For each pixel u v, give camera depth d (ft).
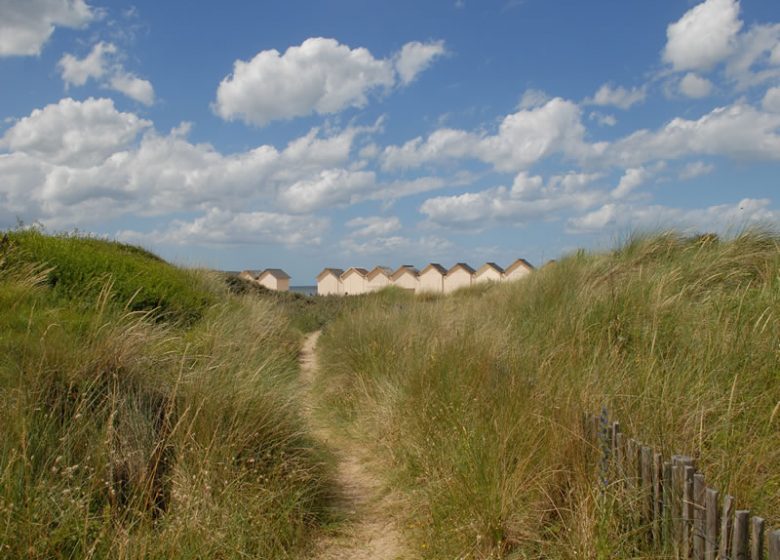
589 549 9.87
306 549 12.90
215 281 47.39
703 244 25.59
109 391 13.87
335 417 23.97
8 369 13.92
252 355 21.67
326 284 175.83
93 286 26.43
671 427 11.96
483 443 13.56
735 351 14.83
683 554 8.86
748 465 10.33
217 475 13.35
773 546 7.43
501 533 11.74
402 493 15.35
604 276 27.25
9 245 26.48
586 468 11.64
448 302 36.65
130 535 11.00
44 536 10.06
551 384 15.10
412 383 19.89
